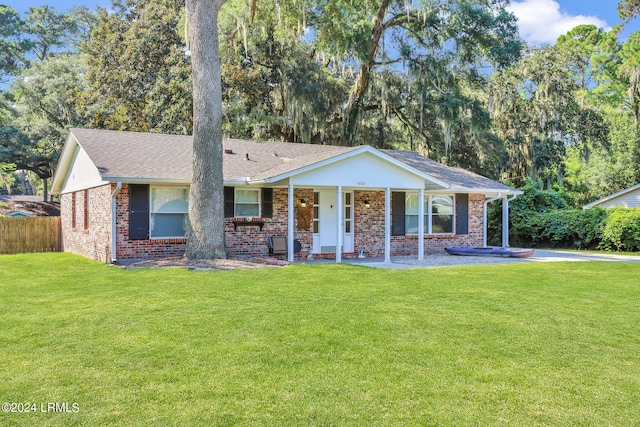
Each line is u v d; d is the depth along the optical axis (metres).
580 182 35.47
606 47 37.91
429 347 5.22
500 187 18.05
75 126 31.64
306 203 15.43
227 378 4.28
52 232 20.16
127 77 22.88
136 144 15.65
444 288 8.88
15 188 56.59
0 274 11.01
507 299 7.82
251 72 23.11
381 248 16.61
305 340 5.41
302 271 10.98
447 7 23.30
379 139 28.64
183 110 21.88
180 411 3.63
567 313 6.83
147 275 10.20
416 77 23.77
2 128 31.41
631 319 6.50
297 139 26.12
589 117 30.58
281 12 17.91
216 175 12.66
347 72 27.36
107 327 5.93
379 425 3.45
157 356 4.85
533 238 21.58
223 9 21.52
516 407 3.76
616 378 4.38
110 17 25.33
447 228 17.80
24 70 34.94
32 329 5.83
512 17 24.20
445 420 3.53
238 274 10.38
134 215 13.09
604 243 19.06
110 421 3.47
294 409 3.68
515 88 29.44
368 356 4.90
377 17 23.92
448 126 23.91
